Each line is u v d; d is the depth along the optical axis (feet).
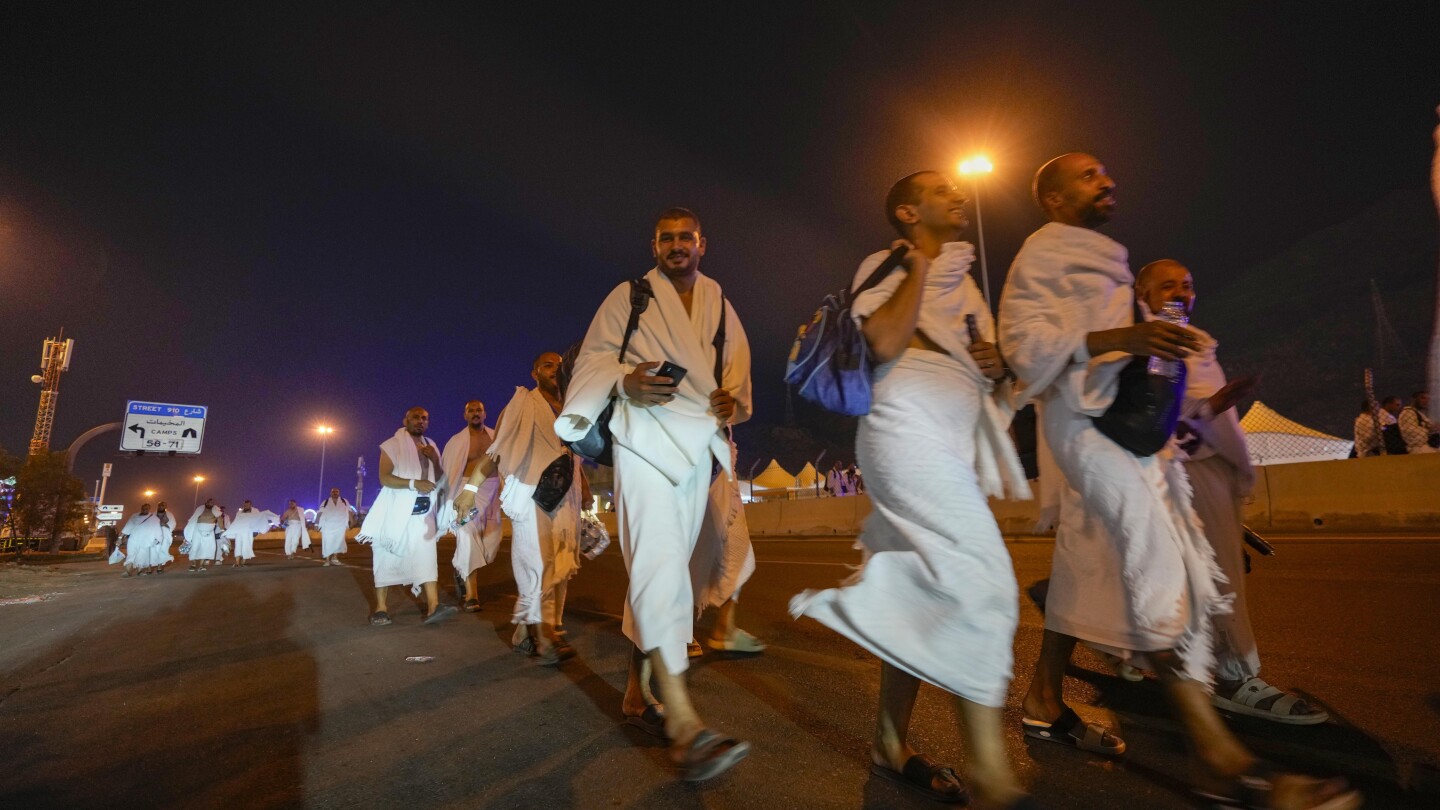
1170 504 7.23
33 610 30.96
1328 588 17.52
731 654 14.28
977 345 7.14
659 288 9.32
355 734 10.03
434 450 22.52
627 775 8.05
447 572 43.37
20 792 8.31
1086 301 7.40
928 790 7.06
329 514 55.47
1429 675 10.36
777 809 6.98
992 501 46.34
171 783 8.43
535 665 14.10
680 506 8.61
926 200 7.39
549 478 13.66
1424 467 31.53
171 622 23.70
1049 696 8.54
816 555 38.27
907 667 6.28
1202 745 6.53
